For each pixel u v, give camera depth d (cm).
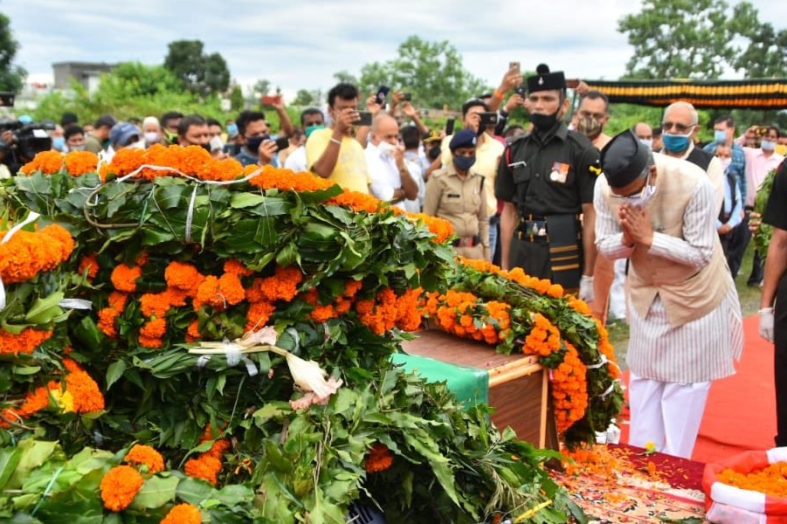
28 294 166
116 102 2131
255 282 196
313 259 196
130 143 585
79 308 184
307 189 197
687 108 437
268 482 176
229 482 188
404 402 213
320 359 207
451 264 223
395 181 578
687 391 374
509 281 358
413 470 212
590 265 454
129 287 188
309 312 202
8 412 164
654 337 374
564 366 323
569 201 451
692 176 348
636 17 5584
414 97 5000
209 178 195
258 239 188
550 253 453
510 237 490
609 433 393
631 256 378
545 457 252
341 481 179
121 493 146
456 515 213
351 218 204
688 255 350
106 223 189
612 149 340
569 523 246
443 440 217
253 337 193
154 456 162
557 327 333
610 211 375
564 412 333
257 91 4669
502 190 481
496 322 326
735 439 449
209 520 155
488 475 216
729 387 539
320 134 455
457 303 338
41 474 149
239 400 195
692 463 333
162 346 191
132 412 195
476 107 669
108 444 190
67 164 199
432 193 556
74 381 176
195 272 189
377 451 204
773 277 370
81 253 192
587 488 300
